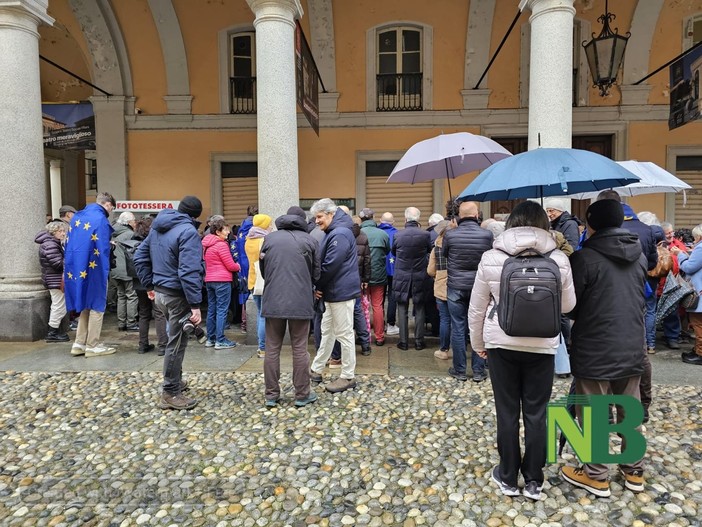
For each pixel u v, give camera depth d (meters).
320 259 4.26
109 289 8.93
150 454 3.25
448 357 5.44
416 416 3.83
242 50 10.91
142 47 10.62
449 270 4.61
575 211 10.71
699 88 7.64
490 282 2.61
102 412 3.96
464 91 10.42
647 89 10.09
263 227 5.44
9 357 5.62
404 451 3.27
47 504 2.71
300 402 4.04
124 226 7.03
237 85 10.89
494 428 3.61
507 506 2.65
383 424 3.69
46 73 13.49
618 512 2.58
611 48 7.40
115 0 10.27
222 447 3.34
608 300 2.57
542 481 2.69
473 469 3.04
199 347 6.06
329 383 4.45
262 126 6.00
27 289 6.48
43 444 3.41
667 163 10.20
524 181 2.55
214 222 5.91
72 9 10.14
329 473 3.00
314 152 10.73
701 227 5.18
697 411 3.86
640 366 2.62
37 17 6.49
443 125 10.56
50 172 15.23
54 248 6.26
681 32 9.95
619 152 10.27
